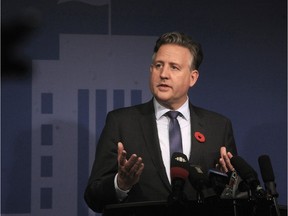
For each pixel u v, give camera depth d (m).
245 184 3.25
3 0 5.67
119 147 3.58
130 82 5.82
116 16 5.82
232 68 5.95
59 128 5.72
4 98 5.64
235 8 5.98
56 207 5.70
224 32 5.95
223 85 5.94
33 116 5.68
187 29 5.91
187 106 4.52
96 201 4.11
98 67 5.79
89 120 5.77
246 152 5.94
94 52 5.79
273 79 5.99
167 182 4.16
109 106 5.80
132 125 4.43
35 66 5.70
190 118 4.48
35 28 5.71
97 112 5.78
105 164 4.28
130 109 4.59
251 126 5.95
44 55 5.71
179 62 4.32
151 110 4.51
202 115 4.56
